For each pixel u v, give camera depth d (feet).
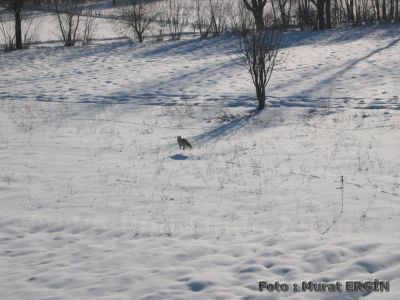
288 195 31.65
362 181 33.60
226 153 42.45
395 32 112.27
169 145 45.78
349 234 25.36
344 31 118.73
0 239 26.89
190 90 71.72
